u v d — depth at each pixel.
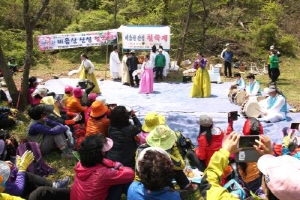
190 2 16.22
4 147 5.12
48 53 17.77
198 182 5.03
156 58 13.90
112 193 3.86
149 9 20.64
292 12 21.64
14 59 14.90
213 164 2.54
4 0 19.36
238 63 16.53
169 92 12.08
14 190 4.09
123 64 13.23
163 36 14.81
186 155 5.51
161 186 2.71
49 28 19.55
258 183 4.21
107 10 21.16
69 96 8.07
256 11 20.89
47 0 8.62
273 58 13.25
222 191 2.40
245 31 19.55
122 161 4.86
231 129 6.05
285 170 1.89
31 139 6.18
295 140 5.31
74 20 20.30
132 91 12.29
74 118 7.04
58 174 5.72
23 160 4.43
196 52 18.22
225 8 20.11
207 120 5.24
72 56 17.97
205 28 18.61
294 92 12.38
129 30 14.91
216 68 13.50
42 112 6.09
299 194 1.79
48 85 12.86
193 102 10.70
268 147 2.75
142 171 2.72
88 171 3.70
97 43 15.52
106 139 4.31
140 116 9.20
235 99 10.39
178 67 15.74
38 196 3.89
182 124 8.52
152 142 4.39
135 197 2.84
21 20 19.50
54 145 6.35
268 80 14.36
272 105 8.97
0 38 17.12
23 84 8.78
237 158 3.09
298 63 17.23
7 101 9.59
